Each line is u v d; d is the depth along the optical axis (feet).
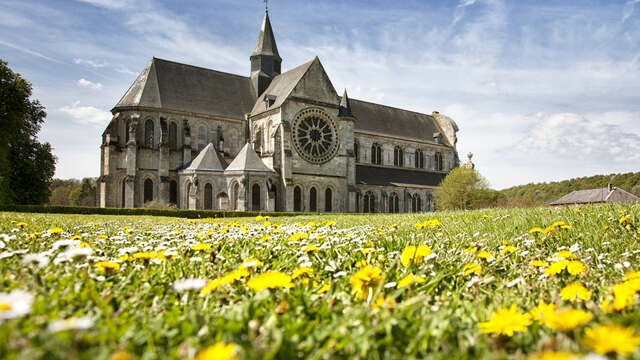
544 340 8.74
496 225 33.88
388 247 23.16
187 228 43.52
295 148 178.70
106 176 165.89
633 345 6.09
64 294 12.19
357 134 224.74
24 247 22.58
